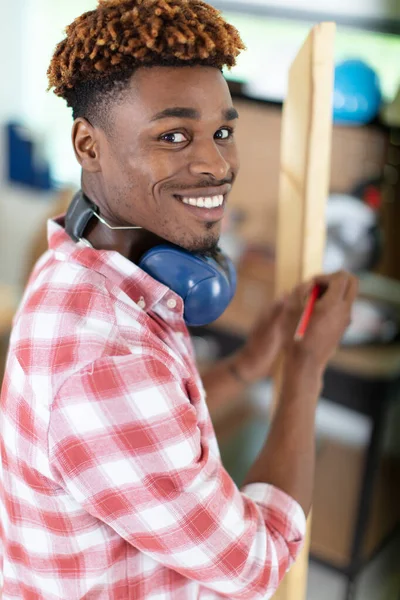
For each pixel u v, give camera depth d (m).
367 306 1.76
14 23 3.03
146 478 0.64
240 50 0.69
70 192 2.32
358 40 1.83
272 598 1.05
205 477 0.67
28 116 3.24
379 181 1.72
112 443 0.63
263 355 1.05
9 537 0.79
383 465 1.88
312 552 1.80
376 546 1.87
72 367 0.63
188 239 0.70
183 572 0.71
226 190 0.70
